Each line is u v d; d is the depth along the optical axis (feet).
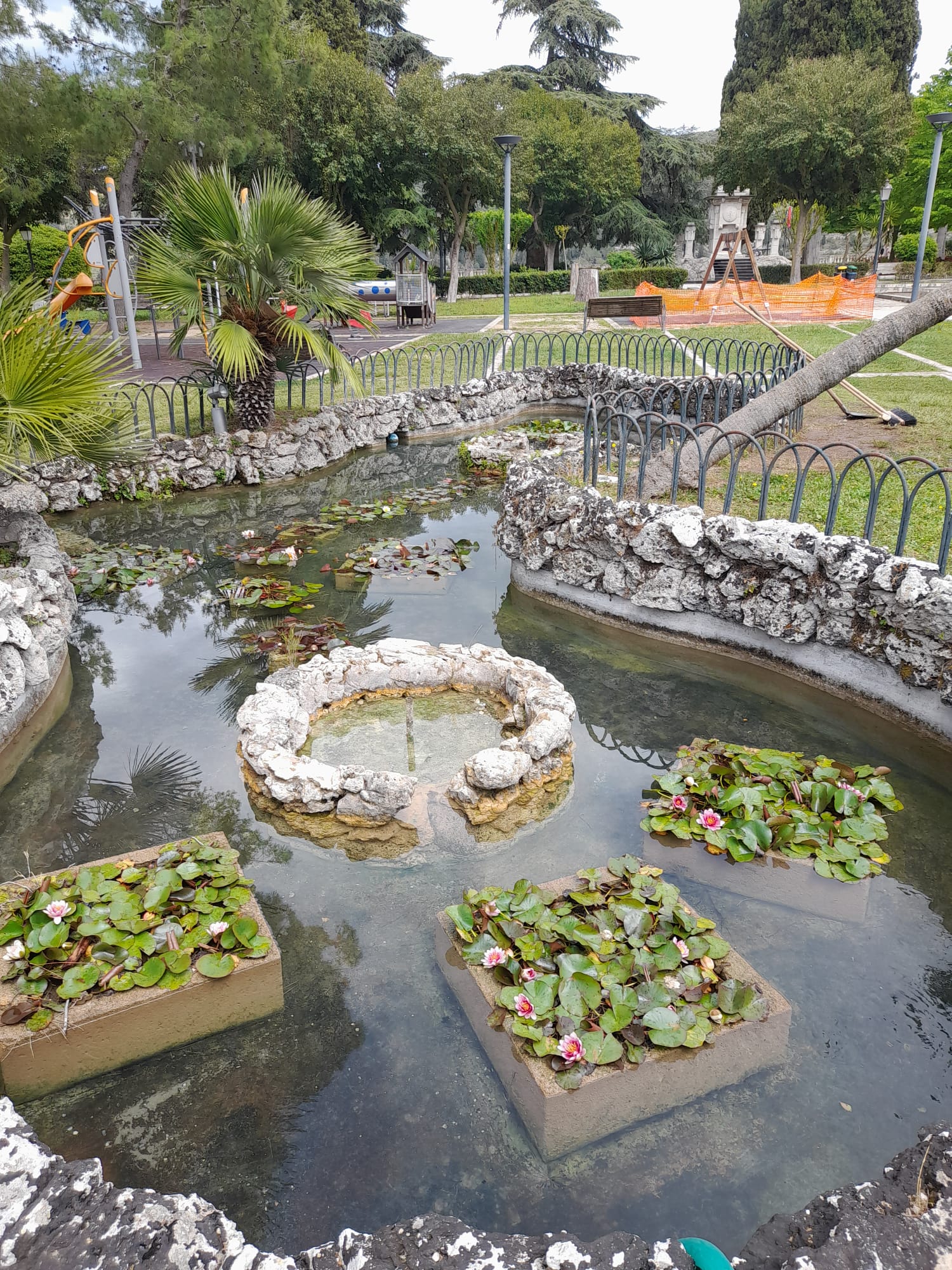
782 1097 7.16
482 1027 7.67
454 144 85.46
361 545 22.00
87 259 18.94
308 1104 7.11
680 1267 5.01
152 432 26.91
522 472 19.88
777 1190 6.32
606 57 133.39
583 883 9.21
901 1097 7.15
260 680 15.01
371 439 33.01
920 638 12.59
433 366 44.01
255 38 54.85
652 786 11.83
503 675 13.99
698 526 15.57
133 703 14.25
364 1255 5.12
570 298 87.76
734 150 84.23
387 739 12.73
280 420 29.58
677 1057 7.03
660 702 14.33
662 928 8.37
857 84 78.69
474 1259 5.08
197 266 25.96
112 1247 4.90
